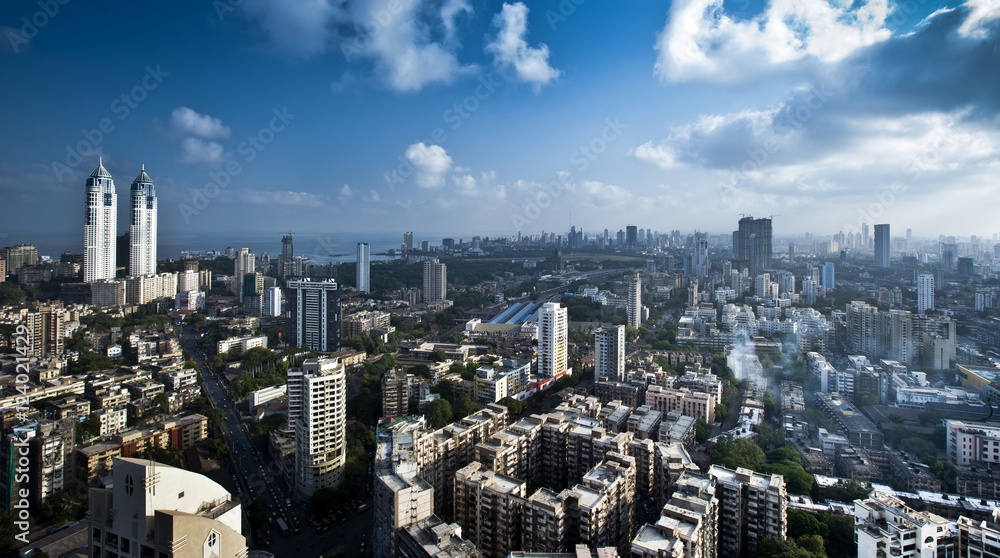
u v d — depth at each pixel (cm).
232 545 10981
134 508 10056
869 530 19112
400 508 19400
